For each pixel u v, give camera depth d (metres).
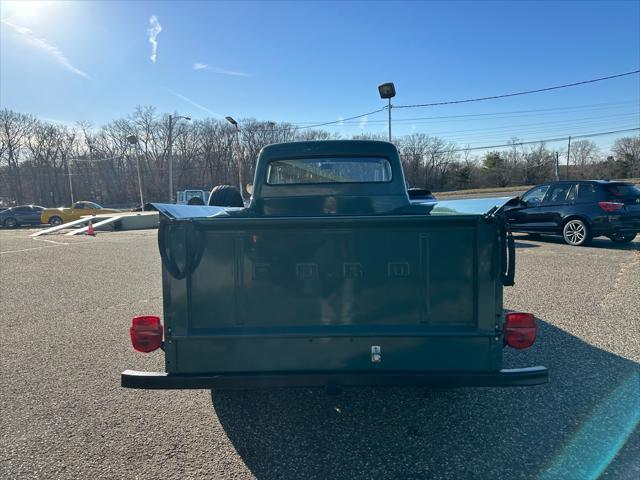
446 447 2.76
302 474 2.52
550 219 11.19
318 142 4.24
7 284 8.18
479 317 2.56
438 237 2.57
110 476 2.54
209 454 2.75
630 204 10.23
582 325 4.95
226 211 3.65
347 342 2.61
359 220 2.55
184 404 3.45
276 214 4.24
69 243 15.20
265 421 3.16
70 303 6.69
